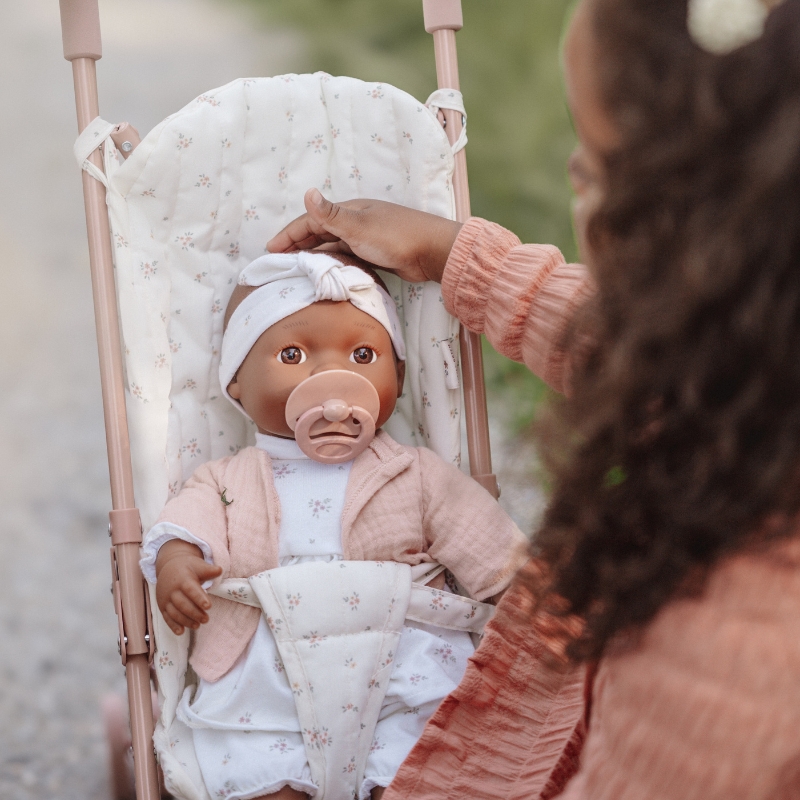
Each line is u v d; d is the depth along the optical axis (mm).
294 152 1575
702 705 709
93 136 1449
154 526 1381
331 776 1306
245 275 1533
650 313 697
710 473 702
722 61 664
